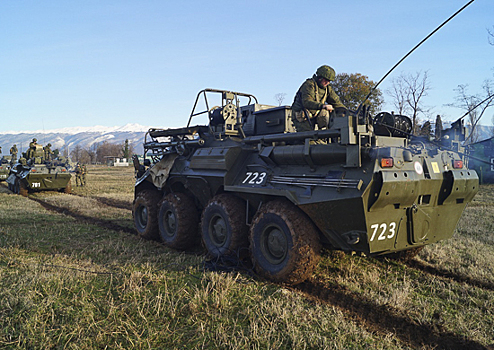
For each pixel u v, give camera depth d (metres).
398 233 4.67
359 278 5.29
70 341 3.48
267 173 5.53
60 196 17.16
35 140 21.05
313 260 4.73
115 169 66.44
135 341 3.46
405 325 3.96
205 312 4.06
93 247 7.00
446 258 6.17
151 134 8.52
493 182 22.11
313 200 4.56
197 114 7.41
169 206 7.23
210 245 6.26
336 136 4.53
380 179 4.16
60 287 4.70
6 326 3.75
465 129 5.53
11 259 5.99
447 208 5.12
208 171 6.50
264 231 5.22
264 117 6.60
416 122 22.75
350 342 3.49
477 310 4.26
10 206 13.27
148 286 4.83
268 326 3.71
